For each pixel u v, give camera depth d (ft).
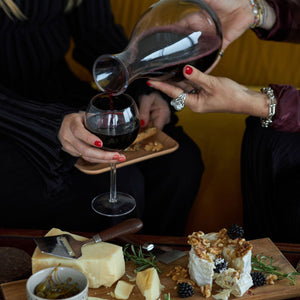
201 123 7.14
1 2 5.08
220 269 3.36
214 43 3.84
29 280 3.10
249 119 5.83
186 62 3.84
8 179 4.82
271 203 5.65
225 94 4.40
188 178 5.98
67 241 3.53
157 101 5.45
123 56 3.59
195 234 3.64
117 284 3.39
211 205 6.97
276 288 3.41
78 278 3.17
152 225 6.21
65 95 5.64
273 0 5.15
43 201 4.81
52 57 5.63
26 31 5.39
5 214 4.89
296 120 4.64
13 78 5.46
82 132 4.13
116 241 3.92
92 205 4.43
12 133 4.66
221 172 7.19
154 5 3.80
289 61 7.13
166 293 3.38
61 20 5.73
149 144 5.02
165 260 3.66
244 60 7.20
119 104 4.03
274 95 4.58
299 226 5.26
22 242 3.94
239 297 3.33
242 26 5.03
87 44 6.05
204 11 3.75
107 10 6.11
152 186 6.00
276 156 5.49
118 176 4.92
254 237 5.94
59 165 4.66
